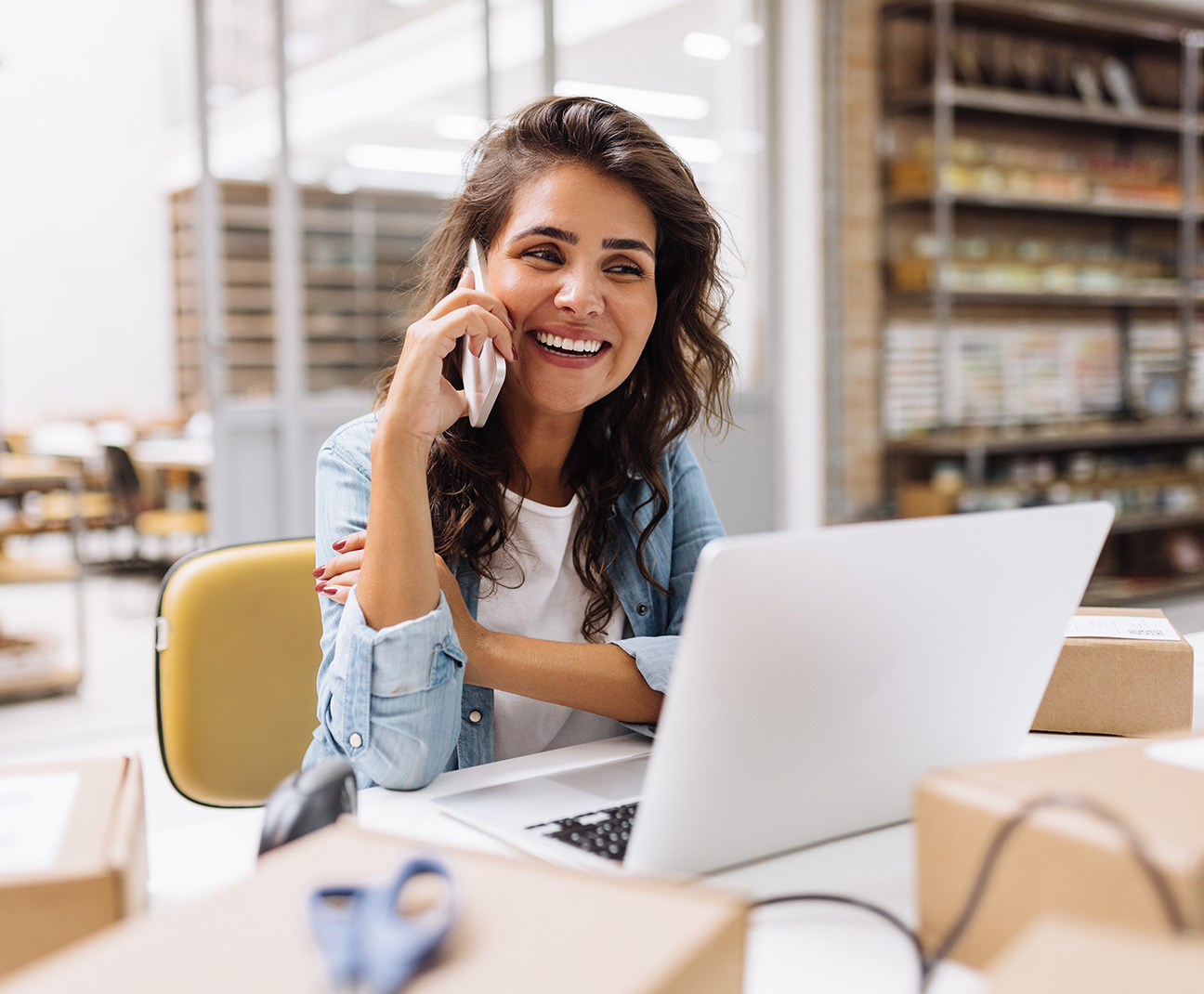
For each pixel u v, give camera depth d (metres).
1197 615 4.70
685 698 0.64
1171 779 0.60
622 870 0.74
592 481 1.25
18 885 0.55
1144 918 0.50
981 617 0.75
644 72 4.36
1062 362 5.26
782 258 4.73
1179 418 5.51
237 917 0.47
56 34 7.64
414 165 4.14
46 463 5.50
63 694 3.75
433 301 1.25
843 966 0.61
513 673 1.06
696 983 0.44
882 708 0.74
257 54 3.77
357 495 1.16
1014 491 4.84
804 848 0.78
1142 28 5.04
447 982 0.42
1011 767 0.62
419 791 0.94
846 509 4.71
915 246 4.82
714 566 0.61
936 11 4.64
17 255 7.75
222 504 3.79
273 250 3.85
